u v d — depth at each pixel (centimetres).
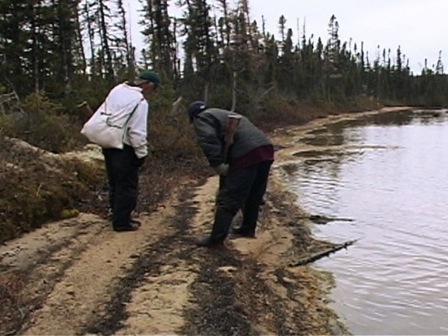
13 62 2227
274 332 440
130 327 393
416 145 2491
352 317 510
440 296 576
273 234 745
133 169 620
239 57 4050
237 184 582
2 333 371
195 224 700
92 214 698
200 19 3856
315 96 6097
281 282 568
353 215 973
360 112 6475
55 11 2389
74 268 500
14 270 483
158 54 3619
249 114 3691
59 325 388
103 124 596
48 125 1011
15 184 645
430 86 8938
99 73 2950
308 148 2359
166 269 518
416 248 761
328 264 670
